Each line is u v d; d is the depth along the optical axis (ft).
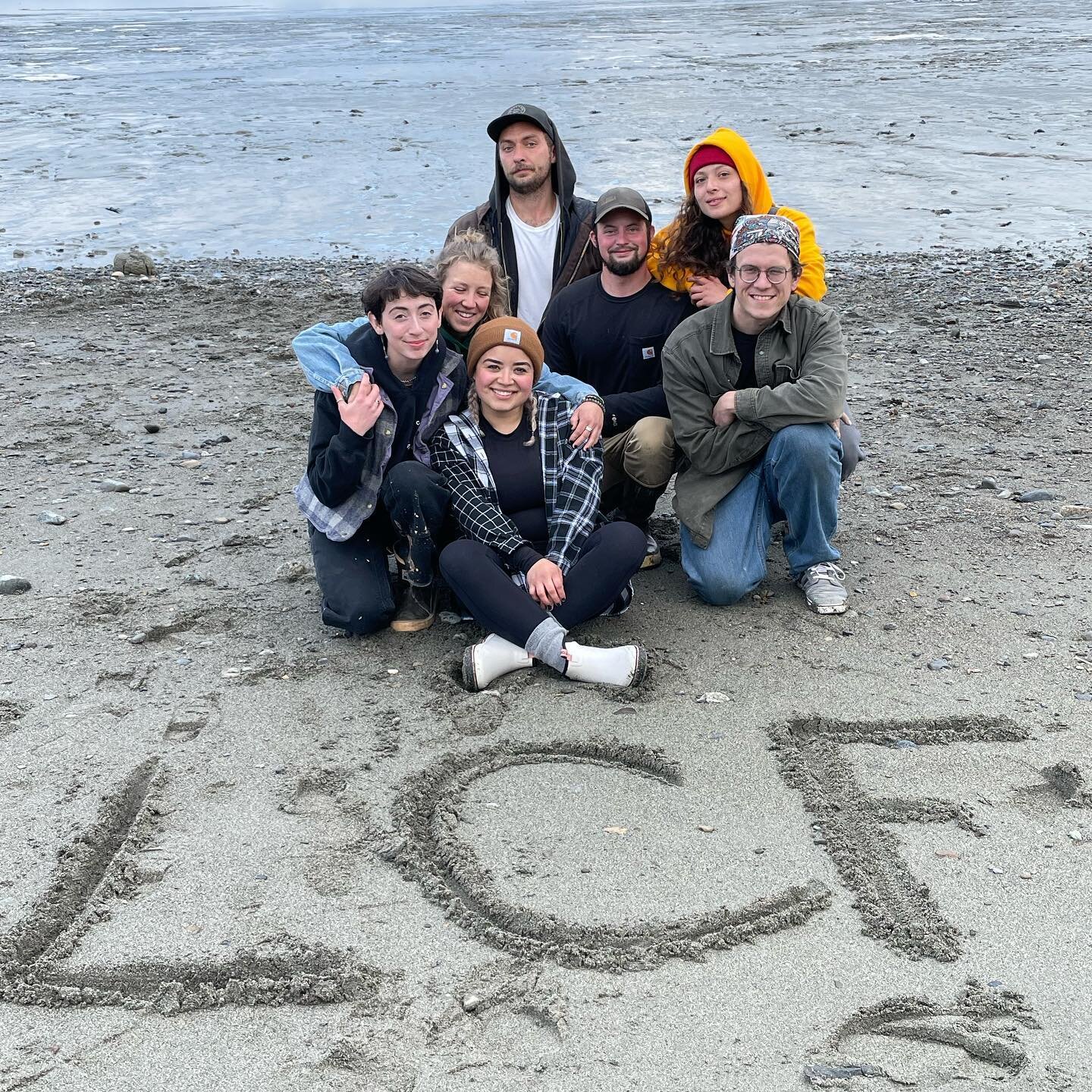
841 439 15.11
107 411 23.13
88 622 14.47
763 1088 7.80
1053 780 11.19
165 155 57.93
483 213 18.04
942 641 13.80
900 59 95.45
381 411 12.99
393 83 87.45
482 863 10.08
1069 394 23.21
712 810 10.78
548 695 12.73
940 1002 8.53
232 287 33.45
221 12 296.51
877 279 33.81
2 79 97.04
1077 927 9.25
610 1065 8.00
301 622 14.56
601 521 14.19
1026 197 45.47
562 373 16.26
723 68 92.58
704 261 15.29
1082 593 14.89
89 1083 7.91
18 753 11.69
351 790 11.08
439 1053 8.11
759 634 14.05
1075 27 123.65
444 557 13.08
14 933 9.22
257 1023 8.42
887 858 10.10
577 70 94.89
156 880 9.89
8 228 43.24
